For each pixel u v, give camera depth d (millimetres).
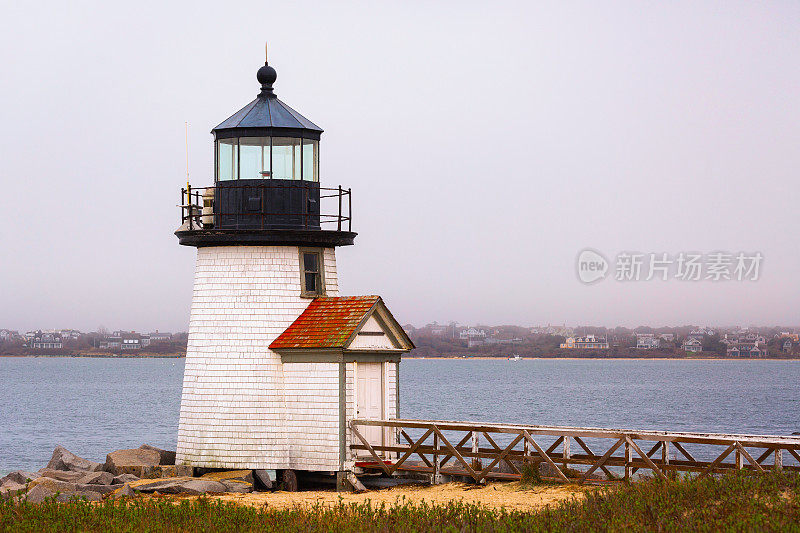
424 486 54281
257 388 58281
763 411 173125
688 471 46906
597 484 48625
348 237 61406
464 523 37844
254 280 59188
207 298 59938
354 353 56750
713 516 36062
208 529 39219
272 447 57688
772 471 42719
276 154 59500
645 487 42188
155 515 42375
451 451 53156
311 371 57188
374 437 58344
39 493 49125
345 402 56281
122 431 140750
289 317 59062
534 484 49938
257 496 52375
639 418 155750
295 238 59094
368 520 39531
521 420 150750
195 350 60062
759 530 32938
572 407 184625
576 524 36562
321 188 60844
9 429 144625
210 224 60188
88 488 53031
